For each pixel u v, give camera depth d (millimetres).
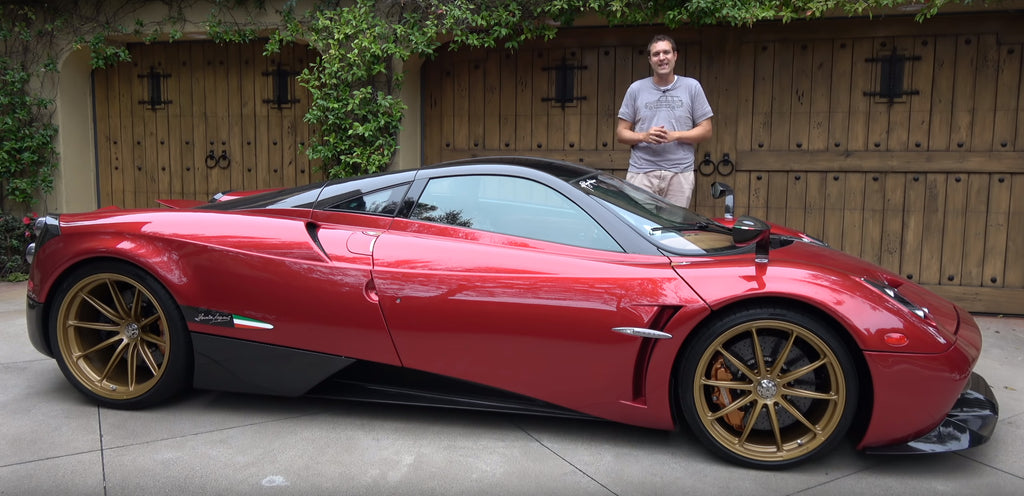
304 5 5453
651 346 2424
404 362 2635
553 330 2482
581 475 2387
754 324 2352
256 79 6133
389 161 5477
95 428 2715
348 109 5242
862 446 2402
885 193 5031
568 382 2518
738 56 5137
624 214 2664
